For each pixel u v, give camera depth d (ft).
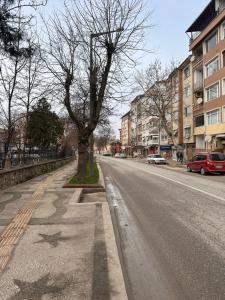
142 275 17.87
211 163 87.71
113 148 561.02
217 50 134.10
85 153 62.85
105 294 14.98
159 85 169.89
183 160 168.45
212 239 24.32
